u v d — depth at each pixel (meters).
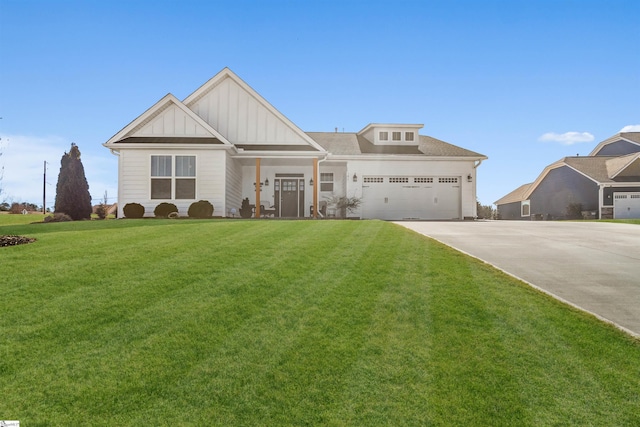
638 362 4.20
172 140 18.17
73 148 21.02
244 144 20.22
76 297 5.55
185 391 3.71
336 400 3.63
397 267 7.17
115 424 3.31
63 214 19.06
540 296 5.88
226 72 20.14
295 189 22.53
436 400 3.65
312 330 4.80
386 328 4.88
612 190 27.92
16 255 7.52
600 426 3.34
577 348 4.46
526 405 3.59
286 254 7.93
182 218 16.94
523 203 38.62
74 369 3.97
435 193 23.16
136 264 7.02
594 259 8.43
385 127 24.56
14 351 4.23
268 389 3.76
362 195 22.86
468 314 5.25
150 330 4.72
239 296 5.71
